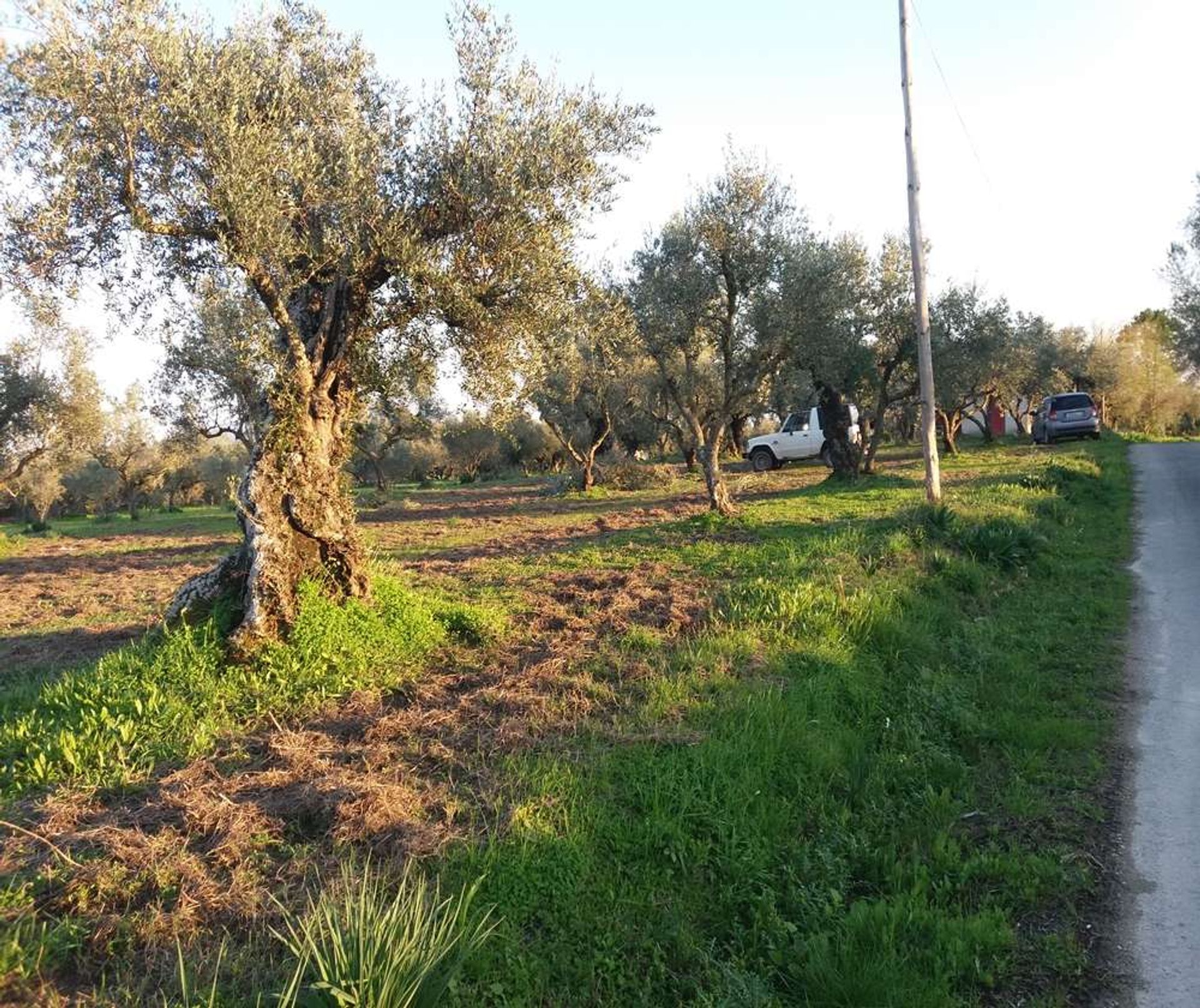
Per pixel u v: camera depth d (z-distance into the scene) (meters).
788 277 15.17
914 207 14.46
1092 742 5.97
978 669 7.31
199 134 6.25
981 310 25.20
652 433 41.00
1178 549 12.27
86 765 5.16
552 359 8.99
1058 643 8.21
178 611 7.13
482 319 7.55
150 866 3.84
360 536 7.99
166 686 6.20
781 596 8.12
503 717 5.76
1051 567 10.98
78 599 12.73
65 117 6.10
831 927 3.94
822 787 5.11
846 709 6.23
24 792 4.85
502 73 7.46
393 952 3.06
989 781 5.49
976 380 26.91
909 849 4.63
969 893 4.27
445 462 53.16
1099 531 13.95
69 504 49.34
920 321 14.58
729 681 6.22
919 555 10.54
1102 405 48.91
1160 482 19.31
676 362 17.20
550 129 7.38
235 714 6.00
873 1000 3.44
